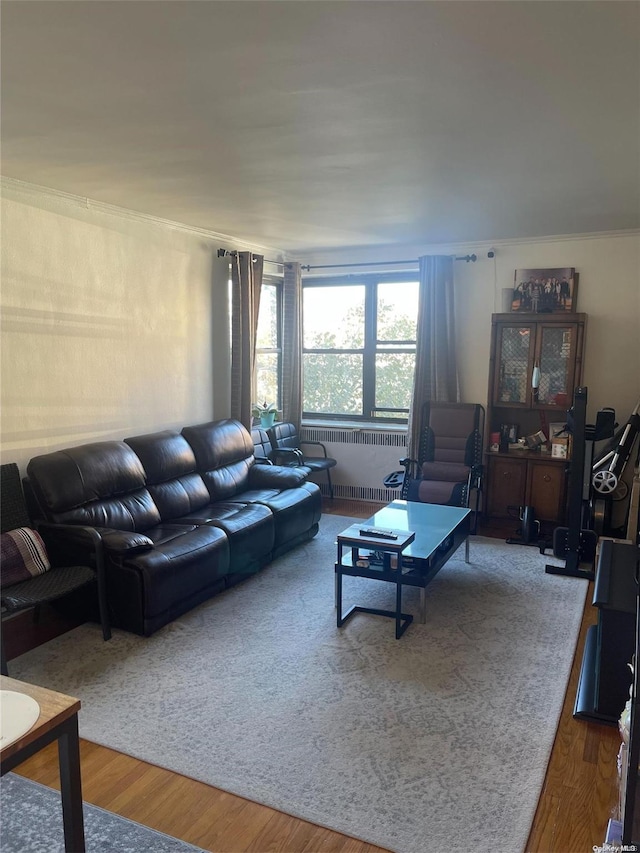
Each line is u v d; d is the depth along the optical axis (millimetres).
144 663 2990
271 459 5668
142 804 2072
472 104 2352
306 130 2643
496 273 5496
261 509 4281
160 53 1925
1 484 3271
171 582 3309
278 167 3207
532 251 5352
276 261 6129
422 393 5676
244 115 2461
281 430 5855
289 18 1703
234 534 3871
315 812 2035
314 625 3414
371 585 3990
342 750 2348
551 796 2119
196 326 5094
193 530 3789
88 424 4070
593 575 4129
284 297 6121
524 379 5184
